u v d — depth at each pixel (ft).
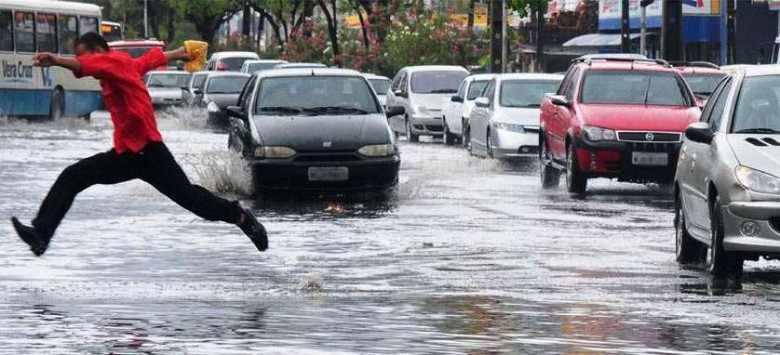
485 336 45.78
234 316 49.52
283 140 103.45
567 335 46.32
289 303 53.62
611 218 92.99
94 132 205.26
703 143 67.97
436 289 58.75
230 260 68.85
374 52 289.33
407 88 205.67
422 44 281.54
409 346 43.39
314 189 103.50
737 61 260.62
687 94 115.75
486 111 153.89
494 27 230.48
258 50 410.11
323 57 318.45
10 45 214.90
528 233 82.84
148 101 58.03
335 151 103.45
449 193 112.37
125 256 70.28
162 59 58.65
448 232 82.94
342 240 78.28
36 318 48.52
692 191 68.69
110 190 109.91
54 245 74.74
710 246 65.46
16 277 61.87
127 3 500.74
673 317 51.11
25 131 204.74
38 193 108.06
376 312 51.19
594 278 63.16
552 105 120.26
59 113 226.17
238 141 109.70
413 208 98.78
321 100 108.68
